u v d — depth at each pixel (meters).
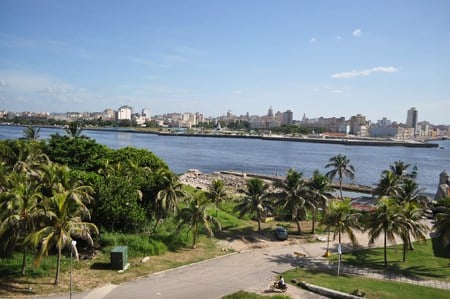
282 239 63.09
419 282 46.25
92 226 43.66
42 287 38.41
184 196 60.25
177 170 175.00
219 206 85.19
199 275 45.56
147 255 50.38
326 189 69.06
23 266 40.56
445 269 51.19
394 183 83.12
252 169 186.88
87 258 47.25
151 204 59.97
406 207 55.53
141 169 68.62
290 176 66.31
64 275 41.91
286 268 50.03
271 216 77.06
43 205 40.28
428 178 176.00
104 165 74.50
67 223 39.66
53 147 85.75
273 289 41.41
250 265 50.44
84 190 51.91
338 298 40.28
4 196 40.16
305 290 42.44
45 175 52.09
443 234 53.12
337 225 53.09
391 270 50.59
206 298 38.91
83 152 84.38
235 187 121.50
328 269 50.47
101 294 38.12
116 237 51.53
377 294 40.72
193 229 57.84
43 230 37.56
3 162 65.31
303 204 64.50
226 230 66.12
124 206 54.34
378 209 52.75
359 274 48.72
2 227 38.28
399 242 63.69
